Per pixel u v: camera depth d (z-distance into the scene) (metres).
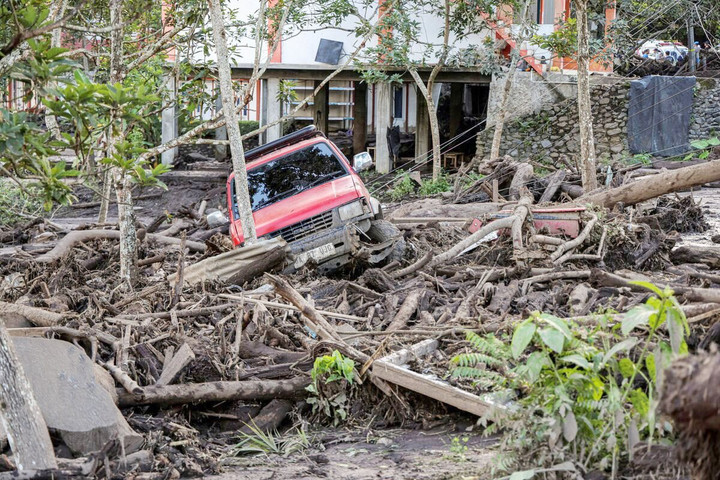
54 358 5.43
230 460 5.70
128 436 5.20
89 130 5.25
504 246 11.29
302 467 5.43
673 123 27.47
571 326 5.07
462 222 14.48
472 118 33.50
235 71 26.67
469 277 10.23
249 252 9.74
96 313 7.86
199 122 11.53
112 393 5.92
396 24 23.45
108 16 11.62
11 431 4.43
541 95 27.28
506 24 25.22
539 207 13.41
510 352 4.84
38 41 4.93
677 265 11.33
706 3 30.31
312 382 6.52
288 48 26.53
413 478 5.03
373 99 37.22
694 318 6.32
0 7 4.85
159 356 6.77
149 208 26.91
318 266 11.11
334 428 6.41
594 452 4.33
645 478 4.23
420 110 29.83
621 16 29.14
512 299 8.71
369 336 7.49
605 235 11.10
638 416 4.38
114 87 5.07
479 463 5.22
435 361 6.73
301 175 11.81
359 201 11.37
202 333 7.44
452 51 26.91
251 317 7.69
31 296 9.59
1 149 4.35
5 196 20.59
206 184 28.31
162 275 12.12
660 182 13.26
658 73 29.56
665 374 3.15
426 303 8.69
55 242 15.55
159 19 13.96
